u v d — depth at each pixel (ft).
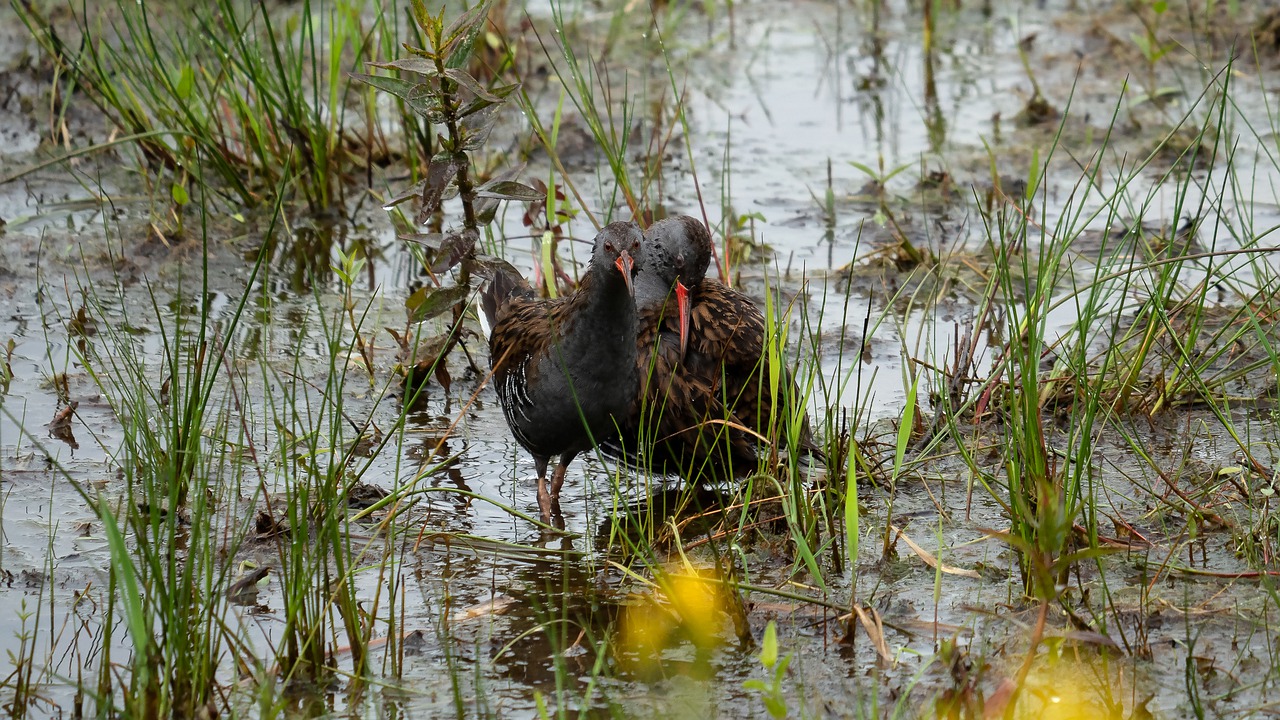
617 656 25.93
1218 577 27.99
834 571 28.99
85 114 57.88
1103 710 23.52
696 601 27.53
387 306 43.91
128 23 52.08
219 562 29.25
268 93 49.96
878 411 36.76
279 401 37.29
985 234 47.96
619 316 30.86
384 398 38.11
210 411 36.37
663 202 50.96
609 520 32.45
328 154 51.13
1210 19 67.26
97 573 29.01
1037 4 73.10
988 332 41.09
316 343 41.16
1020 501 27.78
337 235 49.24
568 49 42.91
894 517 31.37
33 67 60.08
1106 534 30.12
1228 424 31.76
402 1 61.93
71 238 47.88
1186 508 30.37
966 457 30.91
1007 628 26.37
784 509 29.66
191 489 31.99
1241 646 25.48
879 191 50.90
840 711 23.90
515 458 35.65
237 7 64.08
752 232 46.01
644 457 33.55
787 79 63.87
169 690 23.68
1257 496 30.89
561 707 22.75
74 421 36.01
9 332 41.34
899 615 27.12
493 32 58.75
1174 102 58.85
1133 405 35.78
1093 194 50.90
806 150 55.88
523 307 35.27
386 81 35.32
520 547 30.58
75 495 32.17
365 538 30.81
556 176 53.06
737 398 32.24
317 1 64.13
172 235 48.14
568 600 28.25
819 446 34.50
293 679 25.17
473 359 40.78
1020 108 59.47
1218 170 52.08
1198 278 43.73
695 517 30.94
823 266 46.03
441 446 35.88
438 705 24.43
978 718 23.03
